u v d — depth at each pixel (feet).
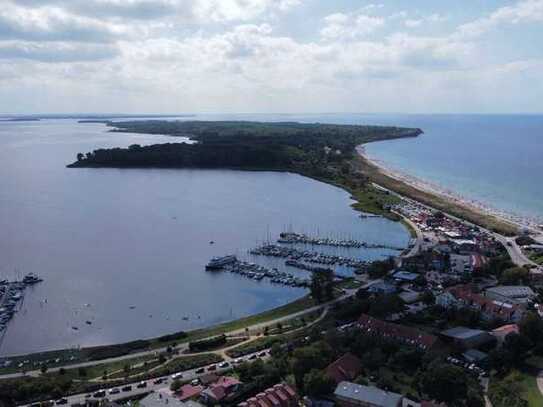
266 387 570.05
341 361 589.73
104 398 561.43
